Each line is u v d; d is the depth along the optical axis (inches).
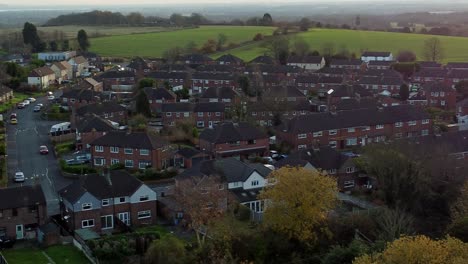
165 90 6008.9
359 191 3644.2
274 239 2679.6
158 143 4116.6
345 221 2864.2
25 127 5423.2
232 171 3412.9
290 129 4571.9
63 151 4493.1
